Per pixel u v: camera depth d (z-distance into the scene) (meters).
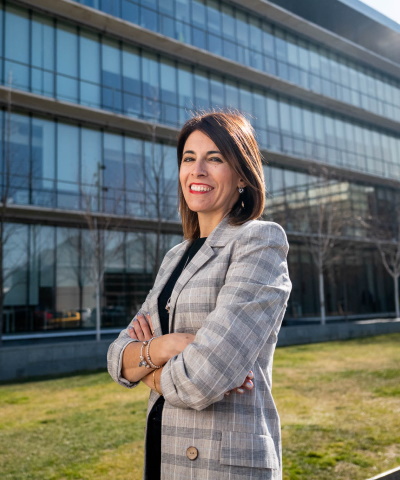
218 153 1.72
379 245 27.75
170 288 1.76
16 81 18.34
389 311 31.12
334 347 15.03
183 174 1.78
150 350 1.52
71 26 19.92
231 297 1.42
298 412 6.54
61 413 7.02
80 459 4.81
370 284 30.53
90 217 18.22
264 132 25.55
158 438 1.54
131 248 20.84
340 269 28.91
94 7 20.25
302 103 27.70
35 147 18.83
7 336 17.75
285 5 26.92
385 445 4.96
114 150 20.73
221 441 1.37
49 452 5.06
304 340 17.00
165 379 1.38
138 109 21.25
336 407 6.79
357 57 30.91
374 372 9.77
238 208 1.79
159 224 17.89
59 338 18.69
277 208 25.34
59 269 19.34
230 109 1.99
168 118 22.09
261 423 1.43
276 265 1.51
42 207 18.19
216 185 1.71
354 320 27.48
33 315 18.59
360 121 30.89
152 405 1.58
